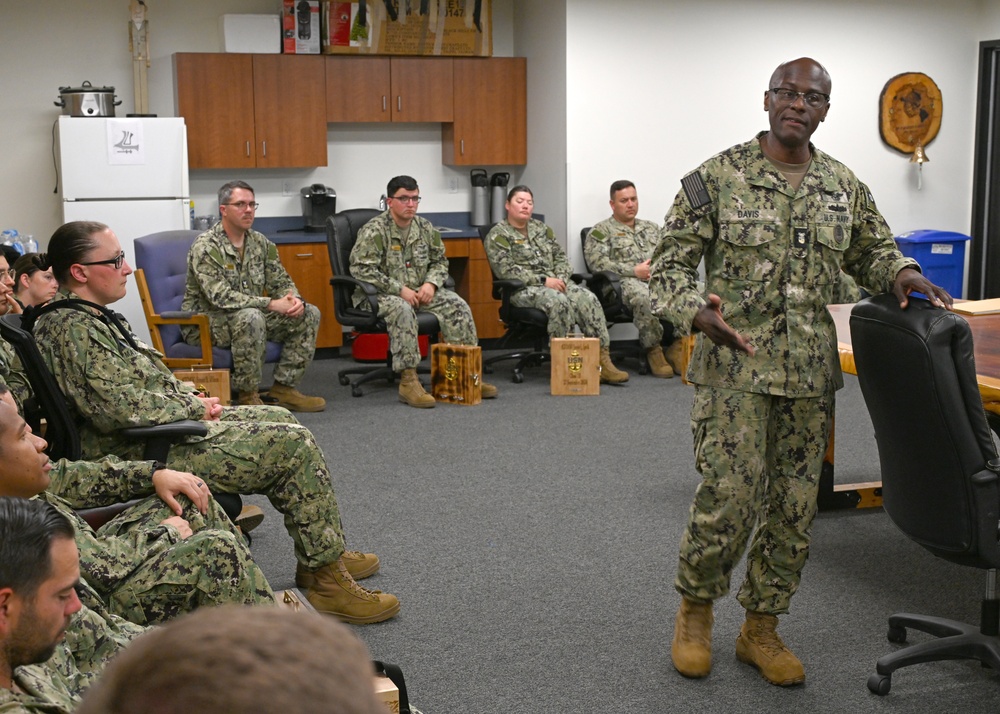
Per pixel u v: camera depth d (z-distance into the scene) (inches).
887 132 311.1
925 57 311.9
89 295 116.1
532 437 202.8
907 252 306.3
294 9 286.0
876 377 93.1
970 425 88.0
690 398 238.1
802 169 97.3
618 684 102.9
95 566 81.4
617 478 175.2
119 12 283.1
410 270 243.3
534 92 307.1
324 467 115.6
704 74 295.9
